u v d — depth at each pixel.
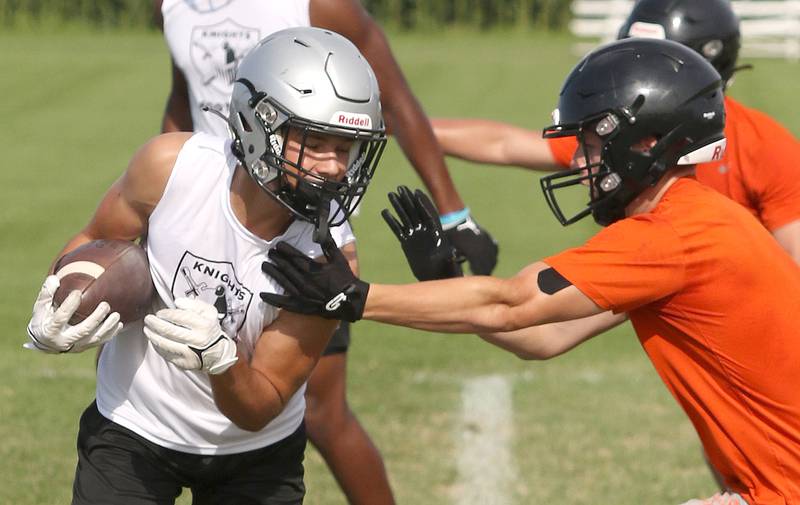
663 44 13.01
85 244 12.73
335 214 12.11
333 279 12.02
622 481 19.78
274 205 12.25
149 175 12.58
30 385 23.94
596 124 12.75
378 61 17.25
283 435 13.58
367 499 17.42
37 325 11.91
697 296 12.40
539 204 42.72
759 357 12.47
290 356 12.49
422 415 22.77
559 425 22.34
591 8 102.69
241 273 12.45
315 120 11.63
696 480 19.88
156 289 12.88
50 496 18.69
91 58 79.94
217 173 12.42
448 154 18.25
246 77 11.99
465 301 12.32
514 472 20.12
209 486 13.71
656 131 12.61
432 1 104.69
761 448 12.71
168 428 13.19
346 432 17.09
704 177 16.94
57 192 43.56
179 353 11.27
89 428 13.48
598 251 12.34
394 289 12.29
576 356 26.66
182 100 18.16
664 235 12.27
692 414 13.12
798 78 74.62
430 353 26.72
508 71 77.31
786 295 12.51
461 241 17.25
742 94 65.88
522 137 17.95
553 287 12.33
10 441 20.92
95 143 54.16
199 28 17.11
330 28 16.94
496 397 23.86
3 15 102.12
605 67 12.76
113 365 13.41
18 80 71.12
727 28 17.02
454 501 18.94
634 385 24.70
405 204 14.01
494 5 106.12
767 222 16.98
